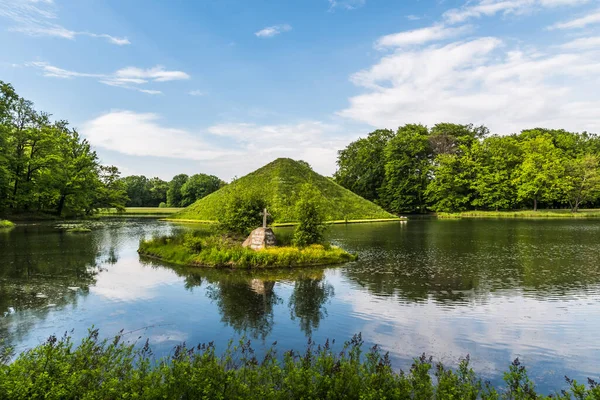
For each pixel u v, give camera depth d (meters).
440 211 75.81
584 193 66.88
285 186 55.94
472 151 74.94
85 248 23.97
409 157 79.69
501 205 71.31
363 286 14.22
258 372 6.01
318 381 5.54
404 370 7.23
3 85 40.59
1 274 15.76
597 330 9.57
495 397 5.30
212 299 12.29
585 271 17.08
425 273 16.72
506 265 18.69
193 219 55.66
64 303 11.64
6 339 8.73
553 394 6.48
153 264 18.81
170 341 8.70
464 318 10.47
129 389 5.24
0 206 46.19
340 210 56.22
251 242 21.56
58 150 52.50
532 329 9.63
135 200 131.38
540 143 73.81
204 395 5.13
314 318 10.38
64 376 5.29
